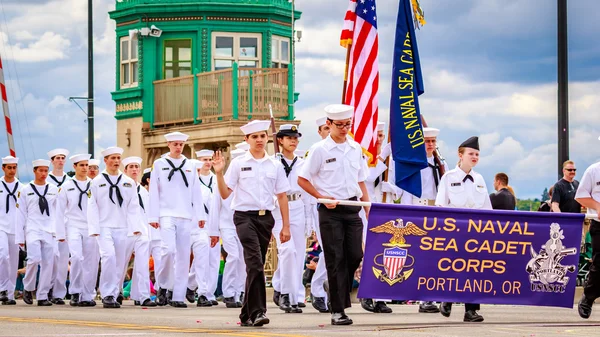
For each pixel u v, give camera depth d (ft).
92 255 67.72
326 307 56.29
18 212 69.31
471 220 45.75
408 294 45.21
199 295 67.62
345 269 44.96
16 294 81.20
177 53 108.06
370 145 59.88
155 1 107.55
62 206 67.77
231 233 65.00
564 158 71.82
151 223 65.16
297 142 58.13
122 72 111.55
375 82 60.39
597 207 49.73
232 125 99.60
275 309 60.59
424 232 45.32
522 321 47.52
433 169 59.31
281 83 102.78
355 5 61.05
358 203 44.50
